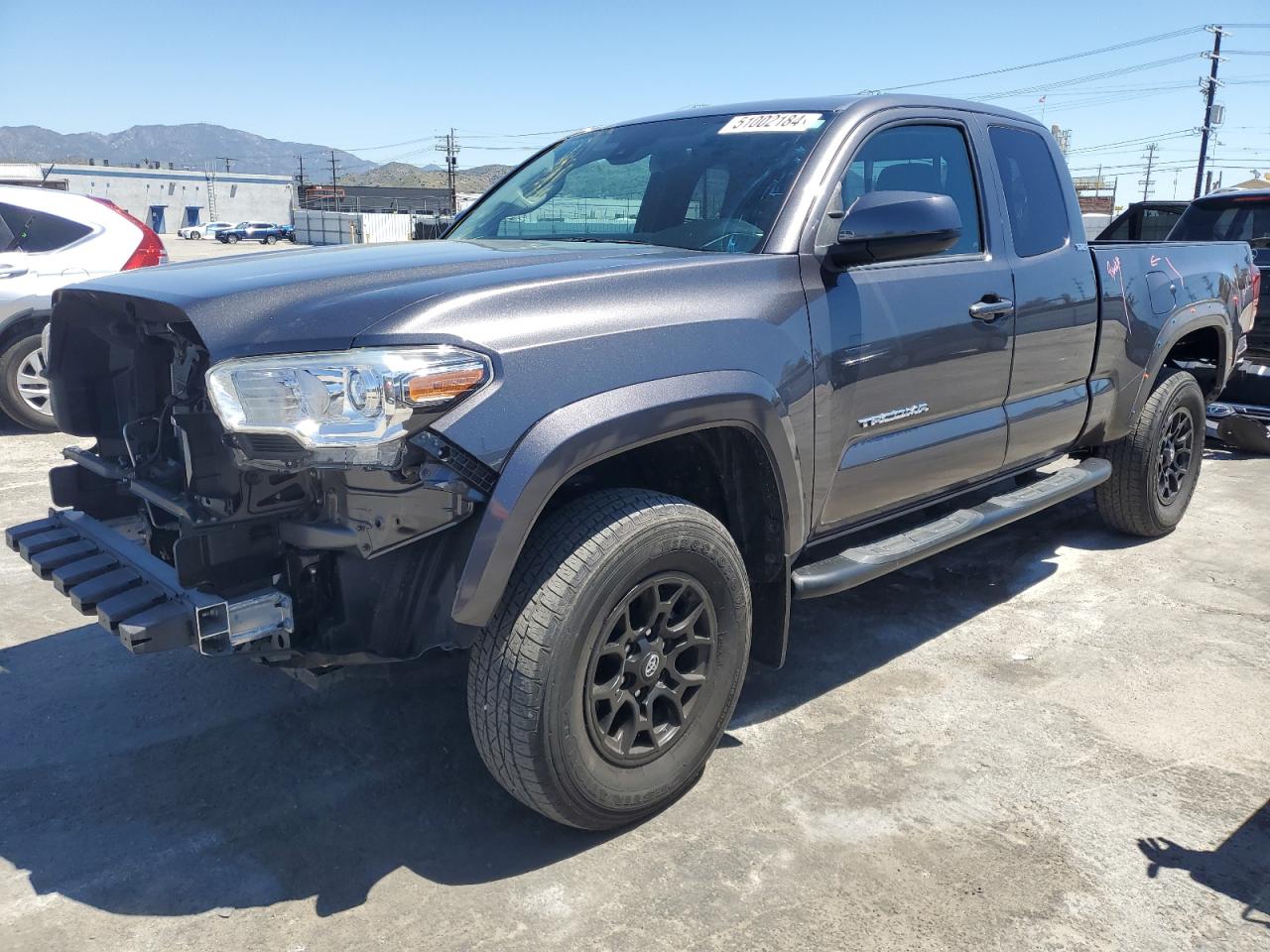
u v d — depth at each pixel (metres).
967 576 4.51
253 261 2.86
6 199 7.07
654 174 3.38
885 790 2.77
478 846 2.51
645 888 2.35
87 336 2.90
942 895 2.32
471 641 2.31
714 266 2.68
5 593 4.10
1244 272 5.36
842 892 2.34
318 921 2.23
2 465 6.11
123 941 2.16
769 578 2.91
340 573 2.25
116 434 2.89
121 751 2.95
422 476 2.10
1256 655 3.68
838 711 3.23
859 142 3.16
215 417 2.27
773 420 2.67
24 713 3.15
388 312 2.16
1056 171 4.08
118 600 2.26
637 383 2.38
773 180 3.04
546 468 2.20
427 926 2.22
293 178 109.31
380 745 2.99
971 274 3.43
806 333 2.81
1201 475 6.41
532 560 2.32
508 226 3.63
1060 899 2.31
